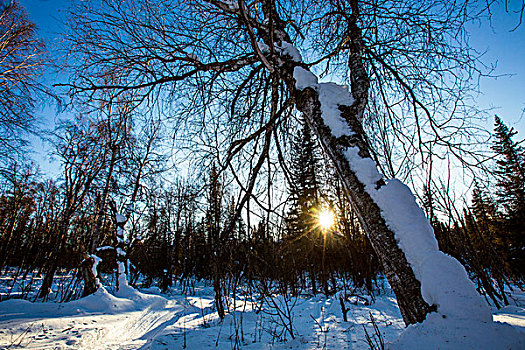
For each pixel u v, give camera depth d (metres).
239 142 3.36
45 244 19.25
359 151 2.41
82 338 5.54
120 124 3.72
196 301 11.57
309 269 11.17
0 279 16.70
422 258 1.91
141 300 11.52
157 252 19.94
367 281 11.79
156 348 4.77
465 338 1.59
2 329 5.74
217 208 4.16
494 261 10.01
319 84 2.82
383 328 5.84
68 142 13.40
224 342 5.17
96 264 11.90
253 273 6.12
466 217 10.53
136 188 12.91
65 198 14.38
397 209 2.08
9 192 16.34
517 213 16.16
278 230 4.04
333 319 7.05
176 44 3.60
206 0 3.50
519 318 5.86
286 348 4.75
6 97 9.02
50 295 12.45
